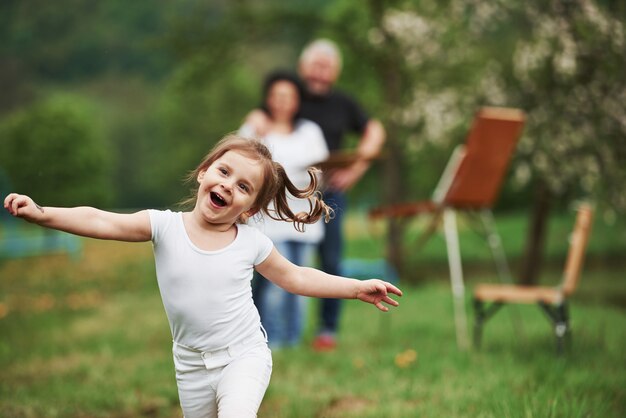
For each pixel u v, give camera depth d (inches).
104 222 136.4
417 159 717.9
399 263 686.5
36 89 2154.3
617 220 583.8
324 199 304.0
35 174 1239.5
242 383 138.3
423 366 251.3
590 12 503.2
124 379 251.6
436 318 376.5
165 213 143.5
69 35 2476.6
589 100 520.1
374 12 670.5
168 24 706.2
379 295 149.9
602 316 374.9
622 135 515.5
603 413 185.2
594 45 508.7
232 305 143.3
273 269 149.1
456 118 617.6
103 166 1350.9
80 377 261.7
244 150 144.2
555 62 537.0
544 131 550.0
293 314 321.1
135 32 2598.4
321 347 300.0
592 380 218.1
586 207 279.6
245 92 1963.6
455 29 639.1
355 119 329.4
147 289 571.8
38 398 229.6
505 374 232.4
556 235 933.2
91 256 885.8
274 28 700.7
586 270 722.8
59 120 1275.8
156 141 2738.7
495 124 279.1
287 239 294.4
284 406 208.8
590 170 538.3
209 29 700.7
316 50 315.6
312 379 242.2
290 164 299.3
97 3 2588.6
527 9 553.0
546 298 266.7
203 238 143.3
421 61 642.8
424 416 190.9
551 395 197.0
